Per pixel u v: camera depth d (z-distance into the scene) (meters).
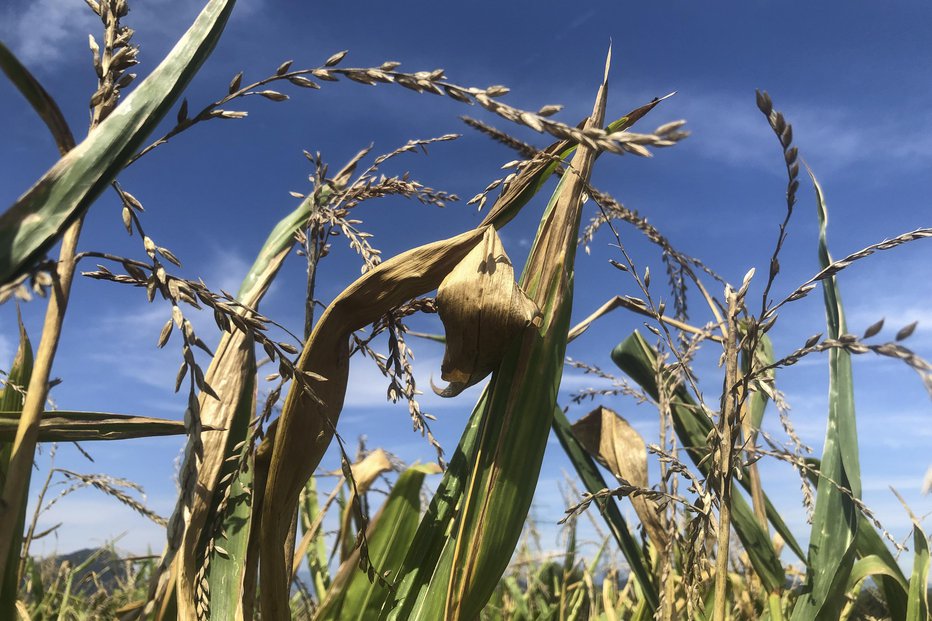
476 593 0.40
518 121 0.22
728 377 0.45
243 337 0.48
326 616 0.44
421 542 0.46
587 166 0.47
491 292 0.41
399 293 0.41
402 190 0.49
